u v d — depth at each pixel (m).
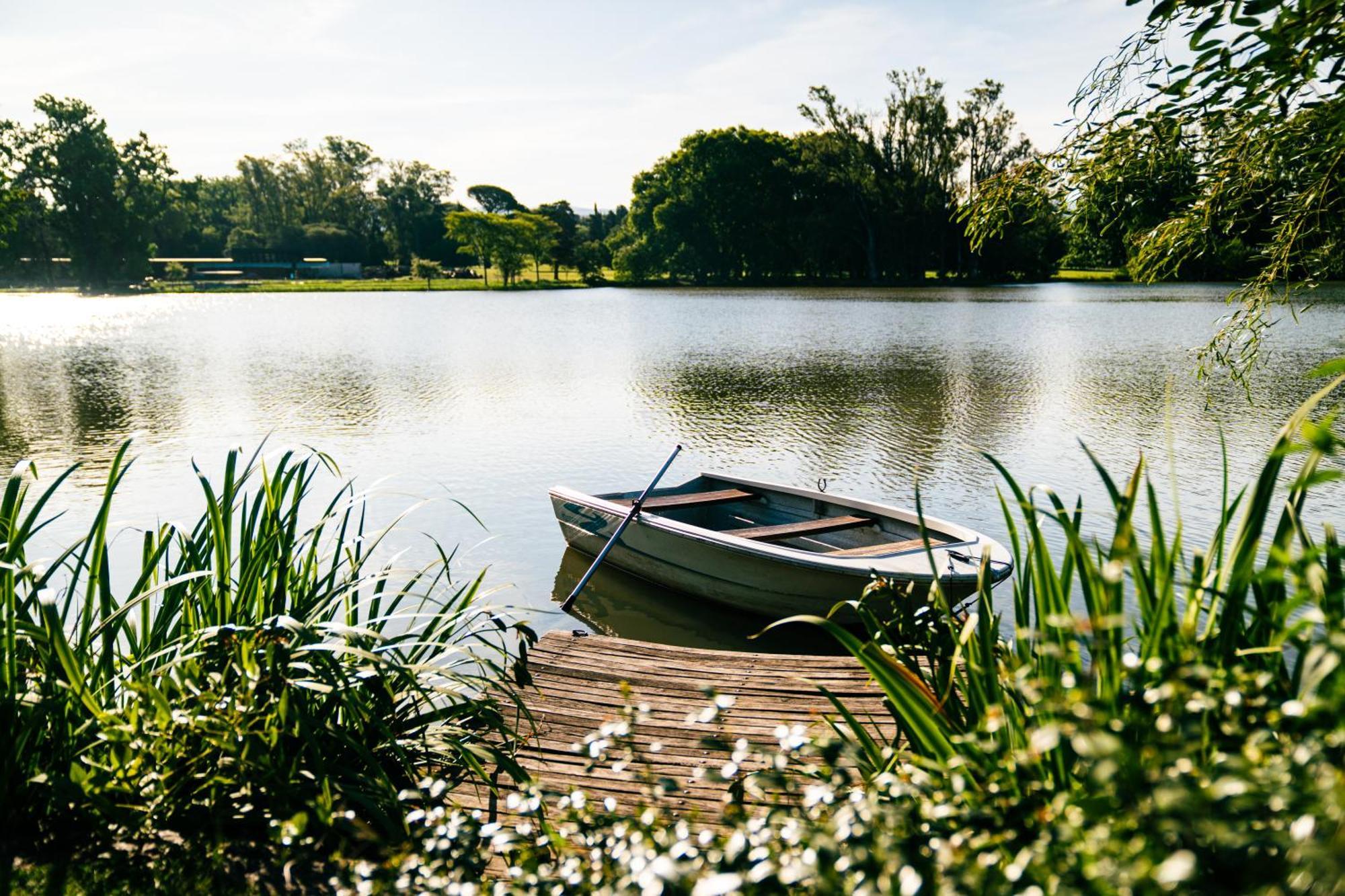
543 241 76.56
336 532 8.73
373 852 2.73
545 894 1.96
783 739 2.03
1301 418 1.70
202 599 3.20
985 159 55.31
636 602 7.77
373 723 2.98
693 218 65.81
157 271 78.19
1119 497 1.82
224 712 2.76
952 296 49.34
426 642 3.52
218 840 2.63
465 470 11.50
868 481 10.91
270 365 22.00
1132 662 1.73
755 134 65.19
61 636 2.63
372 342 27.72
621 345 26.16
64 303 52.34
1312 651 1.41
